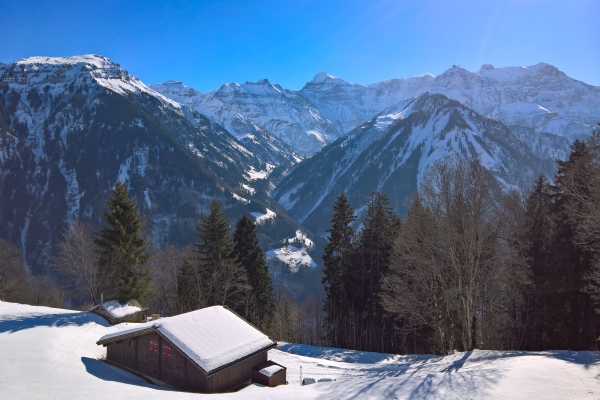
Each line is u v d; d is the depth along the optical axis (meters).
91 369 24.84
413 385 20.12
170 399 18.62
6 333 30.42
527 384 17.59
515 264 31.53
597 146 28.61
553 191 34.28
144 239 42.75
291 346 39.88
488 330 33.88
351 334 42.84
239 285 42.44
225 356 23.47
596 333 28.59
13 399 17.09
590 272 27.61
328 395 20.33
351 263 44.19
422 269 32.09
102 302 41.28
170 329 24.36
